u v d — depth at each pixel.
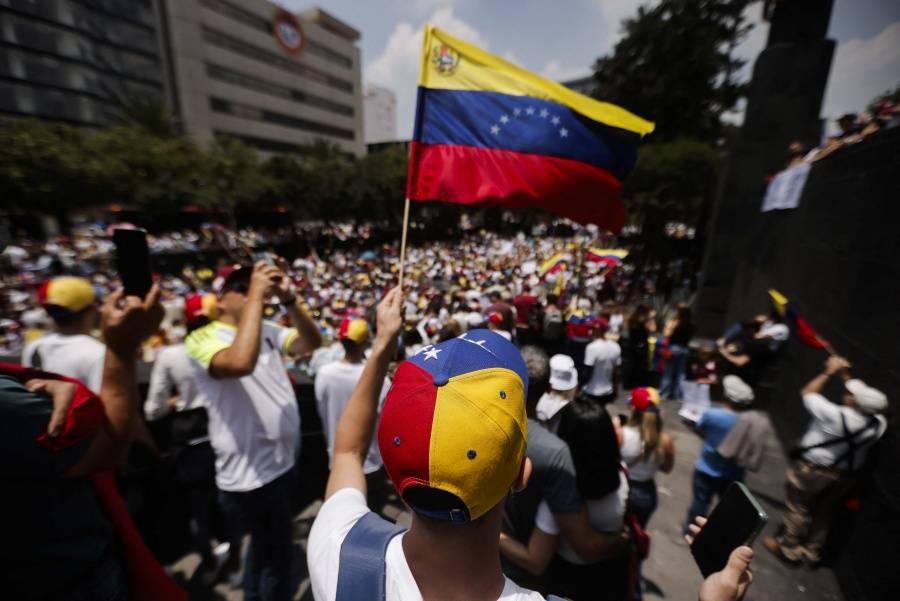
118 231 1.33
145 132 34.75
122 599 1.39
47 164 26.34
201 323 2.25
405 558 0.81
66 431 1.13
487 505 0.76
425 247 39.03
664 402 6.45
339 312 14.59
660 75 29.39
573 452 1.89
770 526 3.83
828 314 4.45
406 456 0.75
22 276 17.81
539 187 2.74
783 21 7.90
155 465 2.93
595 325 5.75
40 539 1.16
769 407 5.84
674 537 3.61
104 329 1.30
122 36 48.19
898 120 3.64
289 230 39.31
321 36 71.12
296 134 69.25
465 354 0.84
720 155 23.11
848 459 3.07
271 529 2.46
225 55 57.84
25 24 40.38
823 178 5.24
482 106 2.76
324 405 3.08
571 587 2.01
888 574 2.64
